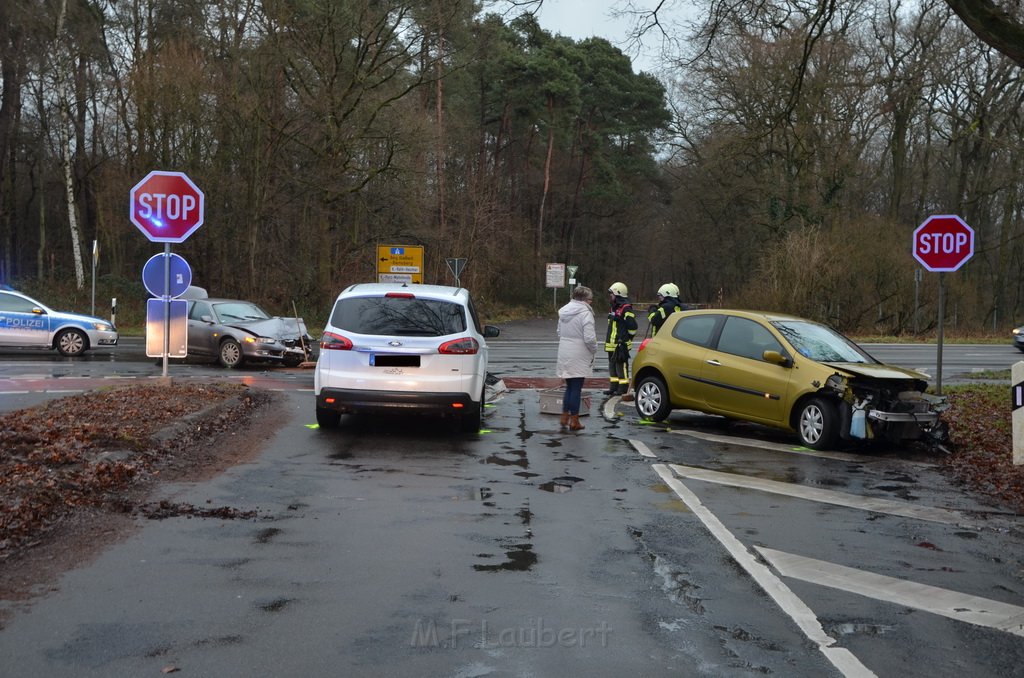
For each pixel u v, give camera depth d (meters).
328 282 34.56
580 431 11.52
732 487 8.27
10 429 9.09
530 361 22.17
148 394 12.38
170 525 6.38
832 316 37.00
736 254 58.19
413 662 4.08
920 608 4.99
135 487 7.48
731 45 33.78
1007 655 4.32
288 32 31.88
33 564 5.41
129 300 36.31
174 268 13.56
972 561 6.01
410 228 37.84
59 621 4.50
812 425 10.69
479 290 47.19
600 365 21.19
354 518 6.72
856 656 4.26
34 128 44.12
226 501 7.16
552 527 6.58
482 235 47.22
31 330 20.88
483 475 8.51
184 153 33.94
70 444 8.47
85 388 14.33
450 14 30.55
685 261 75.94
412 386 10.38
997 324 47.66
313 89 33.56
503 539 6.21
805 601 5.05
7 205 44.66
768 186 39.62
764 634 4.52
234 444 9.81
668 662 4.14
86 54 35.94
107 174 38.44
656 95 63.44
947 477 9.20
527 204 66.88
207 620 4.55
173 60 32.97
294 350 19.80
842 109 33.38
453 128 46.72
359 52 31.97
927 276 36.81
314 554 5.74
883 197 54.12
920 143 44.31
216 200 34.12
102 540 5.95
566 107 55.53
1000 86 26.59
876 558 6.02
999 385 16.48
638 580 5.35
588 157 66.81
